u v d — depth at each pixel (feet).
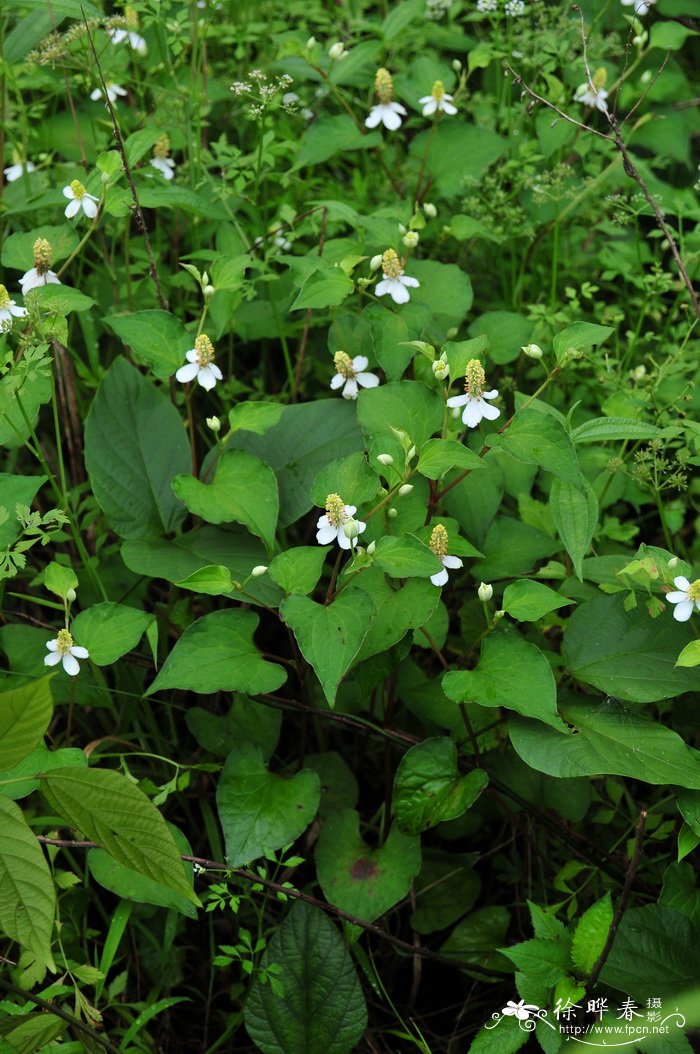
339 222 2.76
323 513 2.68
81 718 2.43
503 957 2.21
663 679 2.03
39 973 1.80
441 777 2.04
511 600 1.99
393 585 2.05
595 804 2.35
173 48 2.72
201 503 2.11
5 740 1.56
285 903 2.21
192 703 2.51
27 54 2.73
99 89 2.68
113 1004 2.08
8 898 1.57
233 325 2.69
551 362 2.77
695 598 1.93
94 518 2.50
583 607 2.13
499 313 2.59
